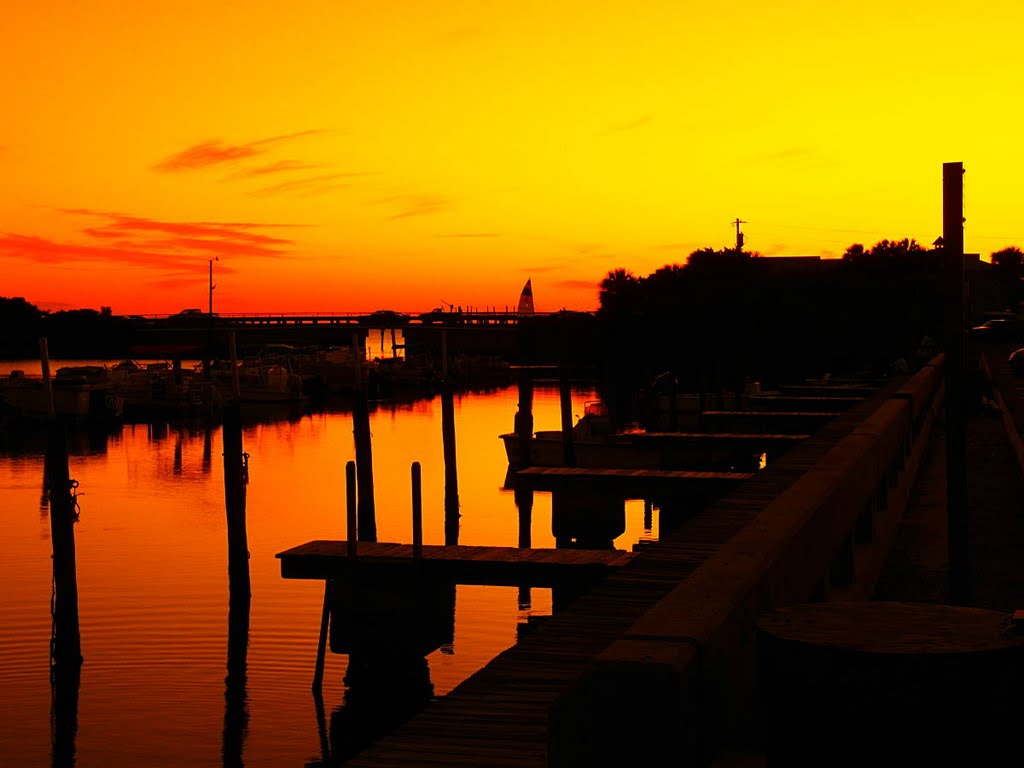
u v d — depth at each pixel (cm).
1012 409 2156
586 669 356
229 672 2011
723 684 429
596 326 10244
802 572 657
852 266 10531
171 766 1653
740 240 9294
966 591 902
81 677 2014
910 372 5294
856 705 338
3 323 17325
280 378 8700
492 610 2383
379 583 1919
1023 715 350
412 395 10369
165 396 8162
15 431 7106
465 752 686
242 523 2567
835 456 976
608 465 4103
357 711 1858
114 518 3784
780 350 8494
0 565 2986
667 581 915
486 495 4244
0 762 1652
